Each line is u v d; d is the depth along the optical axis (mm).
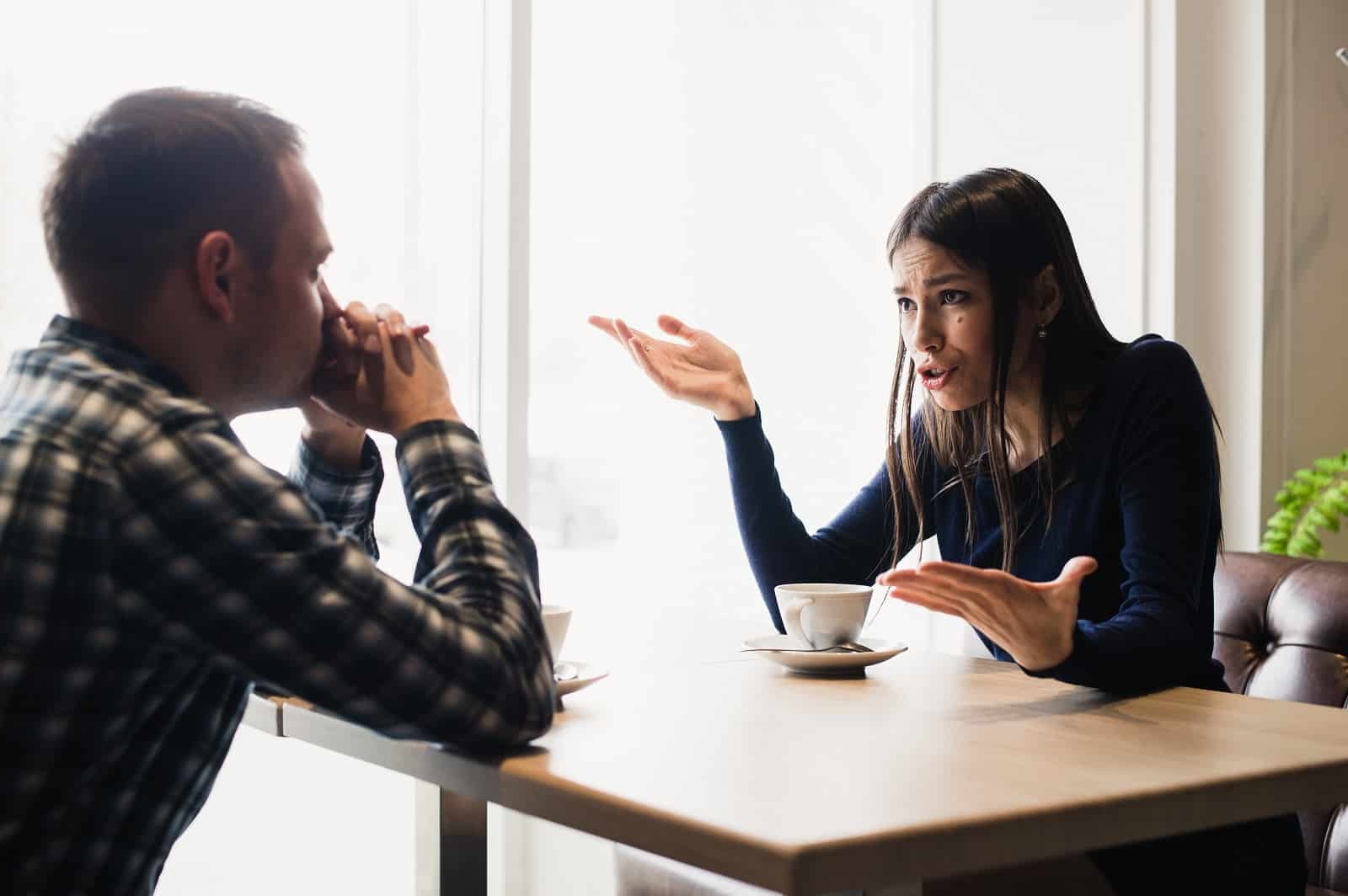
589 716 990
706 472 2805
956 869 675
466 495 906
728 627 1621
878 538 1607
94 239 816
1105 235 2709
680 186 2729
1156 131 2627
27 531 721
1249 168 2672
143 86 1881
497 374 2256
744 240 2822
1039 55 2801
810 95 2908
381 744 926
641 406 2699
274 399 910
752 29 2832
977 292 1359
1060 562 1384
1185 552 1231
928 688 1131
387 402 957
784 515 1534
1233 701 1069
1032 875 1037
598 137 2604
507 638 832
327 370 963
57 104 1788
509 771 804
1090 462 1357
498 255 2252
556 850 2355
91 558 733
